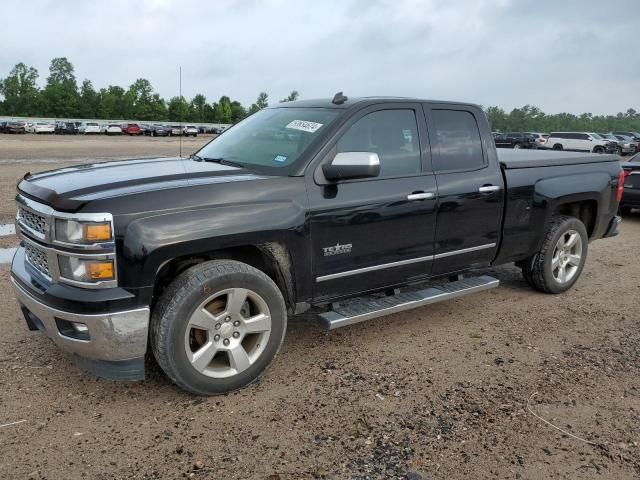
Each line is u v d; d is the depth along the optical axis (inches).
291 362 160.7
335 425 128.6
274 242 141.5
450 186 177.6
